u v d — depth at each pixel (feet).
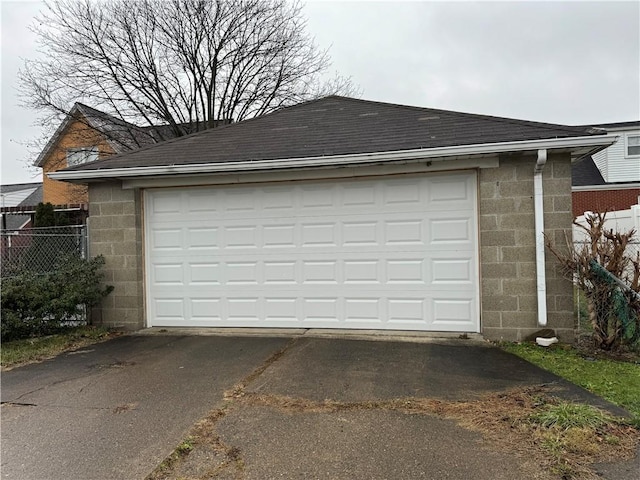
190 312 22.66
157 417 11.37
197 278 22.58
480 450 9.25
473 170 19.44
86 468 8.93
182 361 16.58
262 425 10.70
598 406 11.36
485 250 18.97
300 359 16.33
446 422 10.64
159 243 22.90
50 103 53.93
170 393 13.12
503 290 18.76
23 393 13.50
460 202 19.65
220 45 57.31
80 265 21.75
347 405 11.83
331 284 21.18
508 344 18.07
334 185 21.06
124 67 54.80
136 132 58.18
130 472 8.72
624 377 13.75
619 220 27.86
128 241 22.48
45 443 10.09
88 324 22.82
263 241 21.89
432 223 19.98
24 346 19.21
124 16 53.67
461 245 19.67
